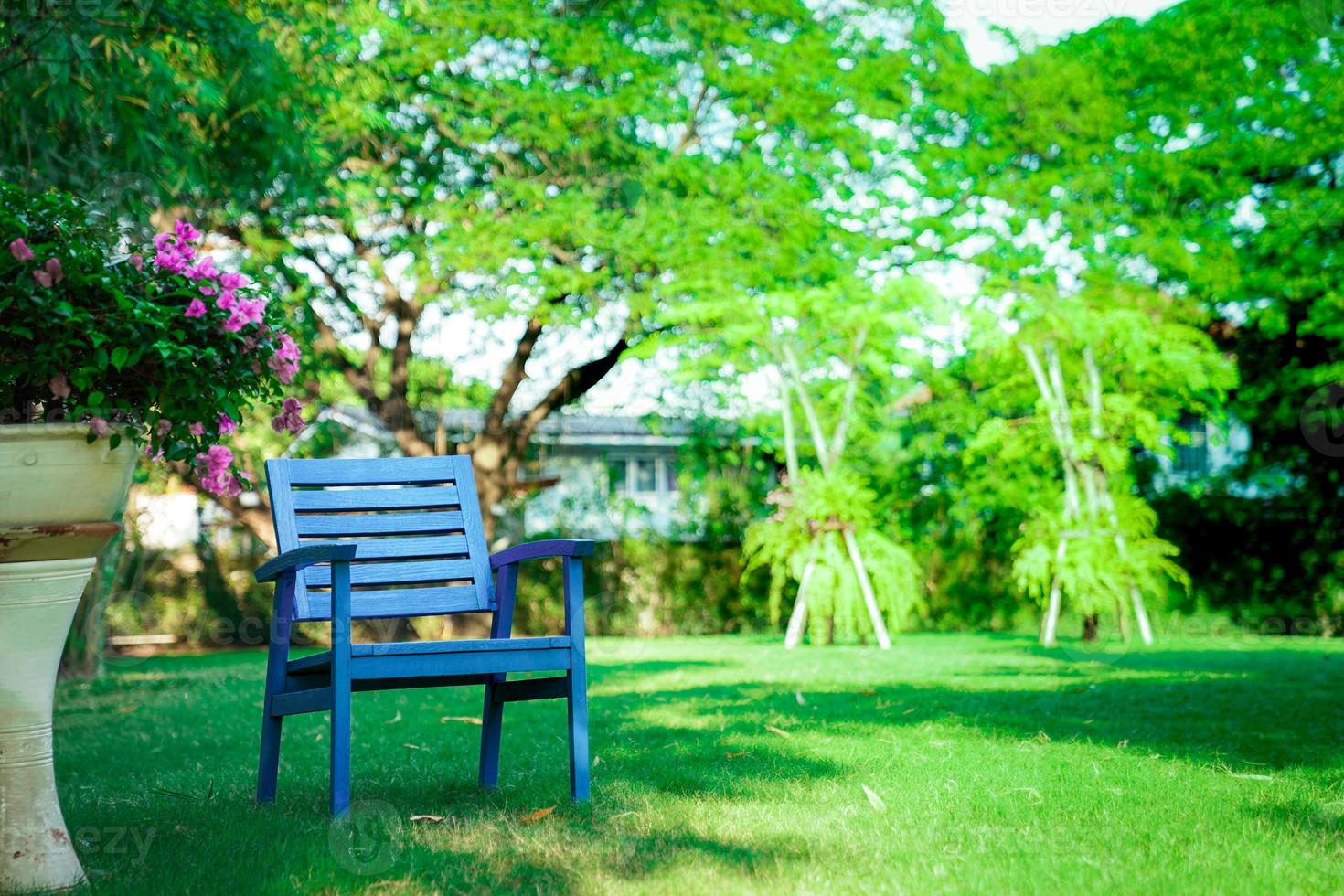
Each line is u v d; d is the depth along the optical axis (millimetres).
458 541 3361
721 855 2377
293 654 12938
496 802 3074
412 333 13898
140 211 5352
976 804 2977
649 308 12578
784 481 12602
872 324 12055
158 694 7605
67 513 2244
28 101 5098
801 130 12672
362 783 3482
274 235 11438
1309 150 12180
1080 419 11336
